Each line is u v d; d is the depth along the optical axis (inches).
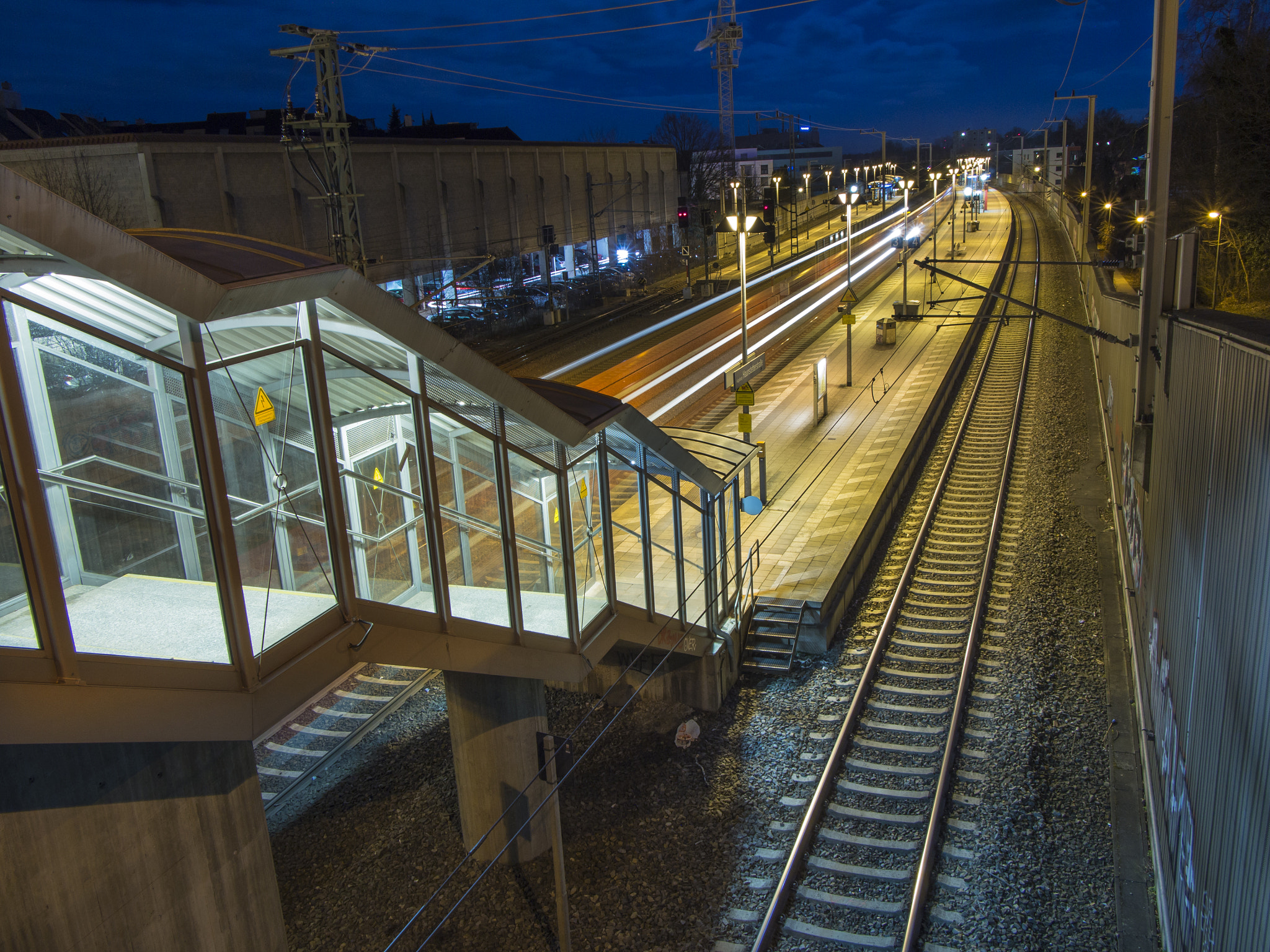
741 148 6210.6
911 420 1067.3
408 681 576.4
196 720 240.7
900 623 621.0
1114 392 864.9
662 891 392.5
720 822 435.5
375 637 306.3
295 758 499.8
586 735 528.7
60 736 208.8
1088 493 834.2
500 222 2251.5
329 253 1626.5
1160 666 414.9
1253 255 1408.7
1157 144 500.7
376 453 315.9
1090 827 408.2
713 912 378.3
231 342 254.5
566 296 2206.0
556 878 334.3
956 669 554.6
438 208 2004.2
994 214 3993.6
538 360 1627.7
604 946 364.5
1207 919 274.1
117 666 222.2
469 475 353.4
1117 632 578.6
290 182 1539.1
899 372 1360.7
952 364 1352.1
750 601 621.0
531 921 379.9
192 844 269.9
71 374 229.1
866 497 799.1
